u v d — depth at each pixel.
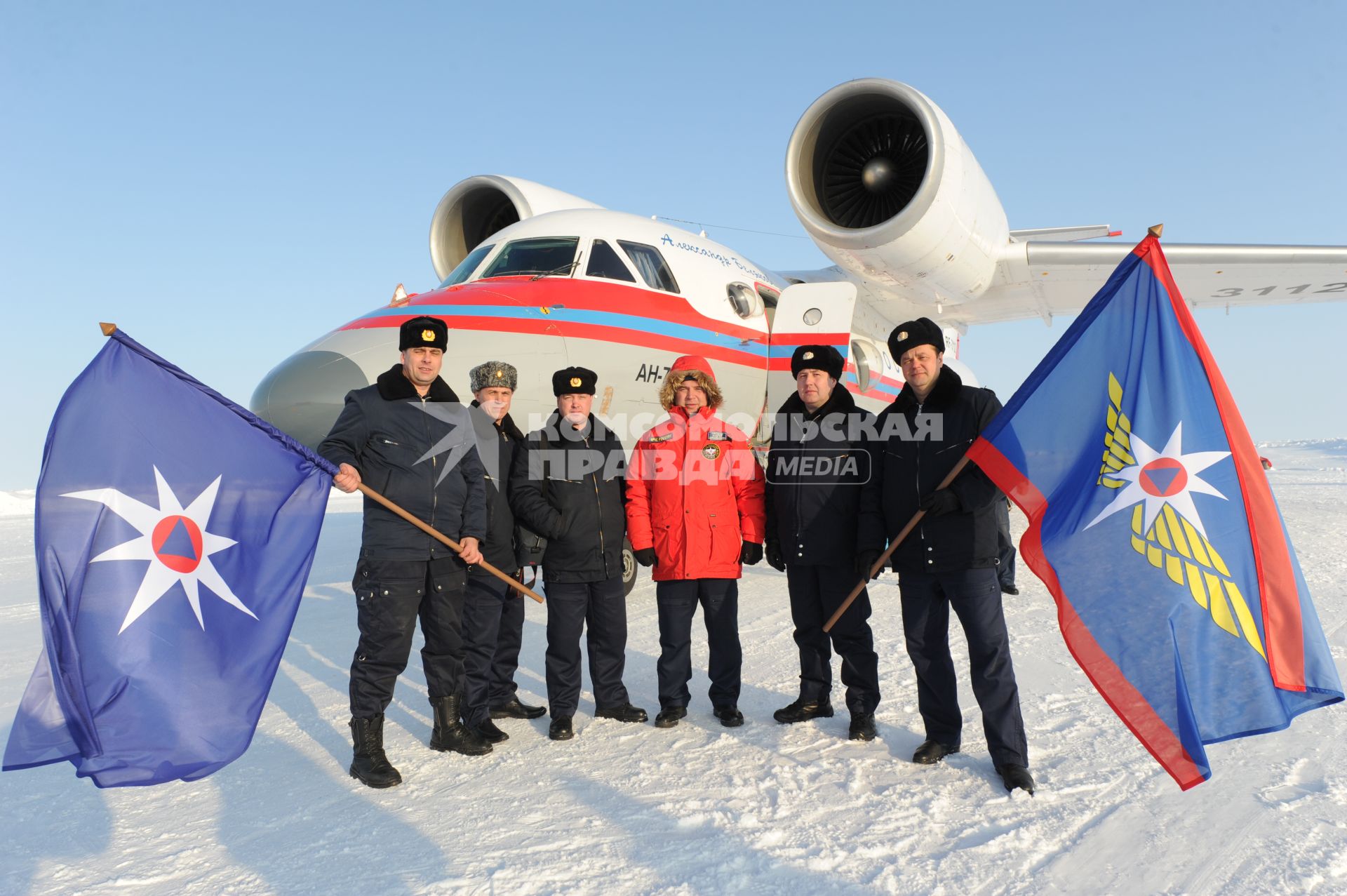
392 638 3.15
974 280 7.58
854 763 3.17
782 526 3.71
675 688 3.72
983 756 3.24
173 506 2.67
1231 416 2.76
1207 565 2.65
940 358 3.30
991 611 3.04
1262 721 2.47
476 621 3.68
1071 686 4.06
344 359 5.30
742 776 3.04
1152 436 2.79
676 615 3.74
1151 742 2.49
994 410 3.23
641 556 3.78
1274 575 2.63
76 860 2.44
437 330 3.33
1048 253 7.62
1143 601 2.64
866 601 3.56
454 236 8.27
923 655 3.26
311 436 5.15
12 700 4.31
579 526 3.65
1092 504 2.80
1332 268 7.89
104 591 2.53
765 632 5.55
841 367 3.71
